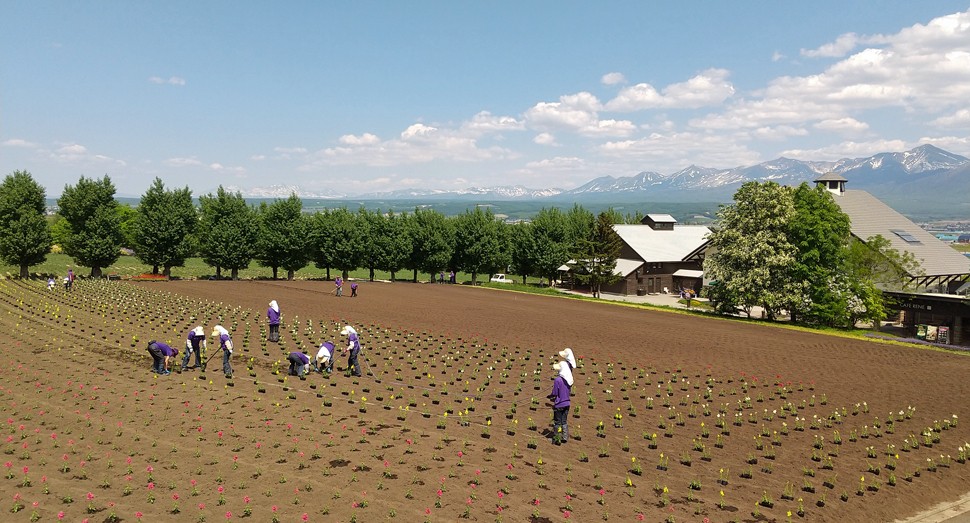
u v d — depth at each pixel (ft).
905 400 64.69
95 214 193.06
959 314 127.54
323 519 30.32
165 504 31.40
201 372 63.21
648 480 38.83
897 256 146.20
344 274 250.16
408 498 33.47
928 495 38.99
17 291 135.44
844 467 43.32
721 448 46.47
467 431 47.44
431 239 250.57
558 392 45.50
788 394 65.67
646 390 65.21
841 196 195.52
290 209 235.40
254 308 120.26
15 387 54.49
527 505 33.53
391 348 82.99
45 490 32.37
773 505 35.60
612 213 316.40
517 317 127.65
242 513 30.66
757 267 147.13
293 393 55.01
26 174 192.65
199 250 222.69
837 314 138.10
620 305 180.55
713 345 98.27
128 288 148.97
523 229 277.85
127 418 46.03
